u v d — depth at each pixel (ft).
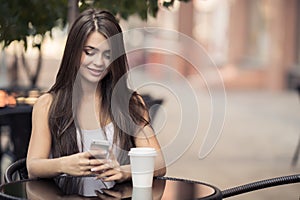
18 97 15.60
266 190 18.24
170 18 61.16
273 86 61.87
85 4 13.41
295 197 17.56
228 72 64.08
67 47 8.38
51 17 13.75
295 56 61.67
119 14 14.29
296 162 23.90
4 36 13.32
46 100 8.62
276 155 25.73
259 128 34.22
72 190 7.93
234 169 22.48
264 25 63.26
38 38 14.88
